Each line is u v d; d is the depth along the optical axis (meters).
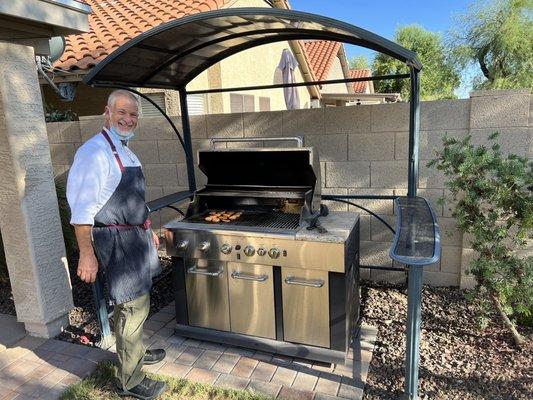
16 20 2.61
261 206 3.06
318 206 2.86
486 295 3.02
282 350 2.68
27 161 2.78
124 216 2.22
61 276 3.07
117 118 2.18
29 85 2.77
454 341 2.82
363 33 2.18
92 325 3.20
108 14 7.23
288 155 2.85
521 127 3.13
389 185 3.62
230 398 2.33
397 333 2.95
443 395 2.30
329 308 2.51
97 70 2.61
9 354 2.82
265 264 2.58
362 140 3.60
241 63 7.69
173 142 4.29
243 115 3.95
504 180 2.52
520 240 2.75
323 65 12.45
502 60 14.18
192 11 6.46
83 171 2.06
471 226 2.76
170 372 2.60
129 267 2.25
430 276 3.68
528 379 2.38
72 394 2.39
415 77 2.55
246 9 2.24
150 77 3.20
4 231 2.86
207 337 2.89
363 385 2.41
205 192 3.05
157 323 3.22
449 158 2.67
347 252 2.47
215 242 2.66
